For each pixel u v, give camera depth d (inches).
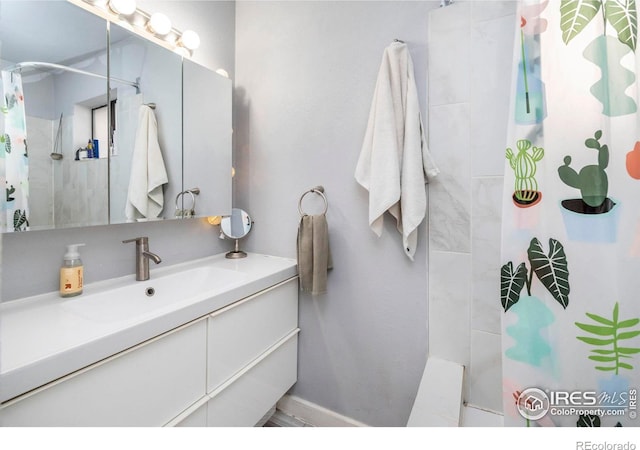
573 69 29.2
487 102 40.7
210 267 52.9
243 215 62.1
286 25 57.7
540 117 31.4
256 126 61.9
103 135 40.8
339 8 52.0
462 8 41.9
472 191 42.1
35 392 22.7
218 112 57.2
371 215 43.2
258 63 61.2
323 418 55.9
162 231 51.4
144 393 30.6
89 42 39.1
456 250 43.6
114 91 41.9
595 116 28.3
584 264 28.5
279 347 52.6
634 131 27.1
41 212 34.9
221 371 40.1
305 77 55.8
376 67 49.0
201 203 55.0
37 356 23.2
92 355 25.9
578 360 28.6
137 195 45.1
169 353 33.0
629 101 27.3
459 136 42.6
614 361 27.3
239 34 63.7
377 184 42.9
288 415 59.5
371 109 45.7
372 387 51.6
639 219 26.8
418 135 42.0
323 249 50.6
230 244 64.9
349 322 53.1
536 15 31.8
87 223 39.1
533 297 30.9
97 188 40.2
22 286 35.2
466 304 43.2
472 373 43.0
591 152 28.5
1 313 32.1
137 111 44.8
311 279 51.1
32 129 34.1
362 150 46.3
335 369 54.9
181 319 33.8
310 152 55.7
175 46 50.8
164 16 46.7
